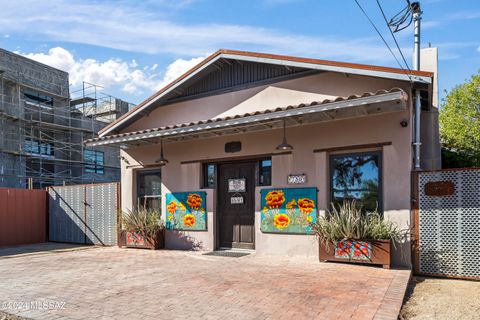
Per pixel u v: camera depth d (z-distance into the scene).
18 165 23.86
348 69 7.53
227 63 9.67
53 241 13.53
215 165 9.84
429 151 9.48
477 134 16.77
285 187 8.47
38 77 26.33
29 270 7.55
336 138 7.95
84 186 12.58
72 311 4.80
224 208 9.71
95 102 30.39
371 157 7.73
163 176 10.41
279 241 8.48
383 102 6.68
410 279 6.51
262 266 7.27
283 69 8.98
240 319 4.39
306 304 4.86
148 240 10.09
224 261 7.92
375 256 6.90
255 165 9.32
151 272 7.01
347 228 7.09
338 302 4.91
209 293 5.46
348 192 7.92
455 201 6.74
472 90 18.28
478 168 6.60
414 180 7.12
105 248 10.97
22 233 13.07
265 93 9.18
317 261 7.64
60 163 27.05
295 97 8.73
